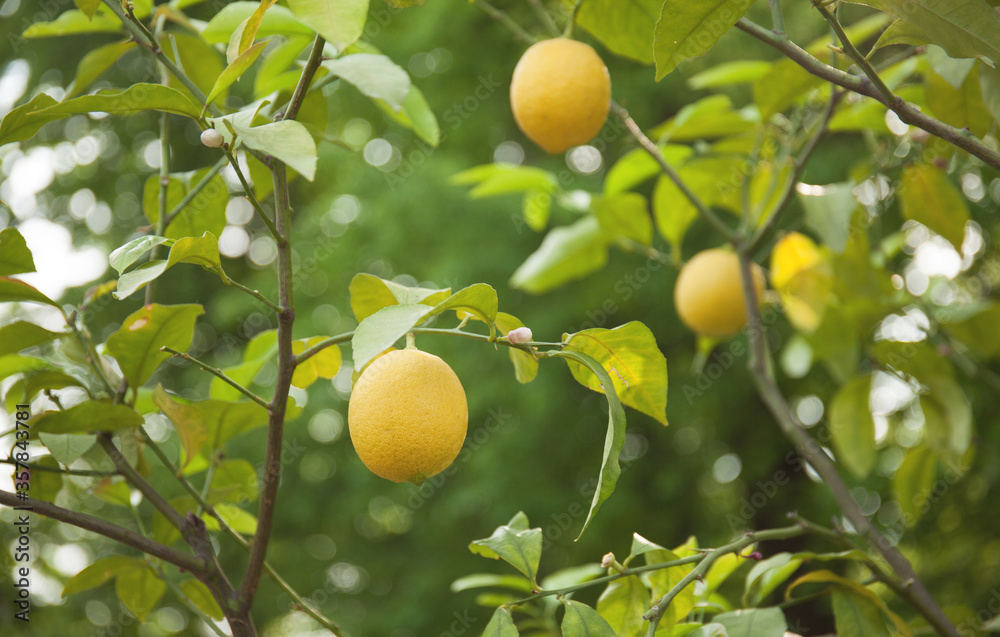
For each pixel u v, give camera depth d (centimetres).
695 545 131
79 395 141
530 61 132
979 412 306
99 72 139
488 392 349
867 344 163
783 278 169
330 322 380
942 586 316
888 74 150
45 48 389
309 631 397
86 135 402
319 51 114
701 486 401
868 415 161
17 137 118
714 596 141
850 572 317
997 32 111
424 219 363
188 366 407
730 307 164
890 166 155
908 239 206
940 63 128
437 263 359
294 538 408
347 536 407
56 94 387
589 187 357
